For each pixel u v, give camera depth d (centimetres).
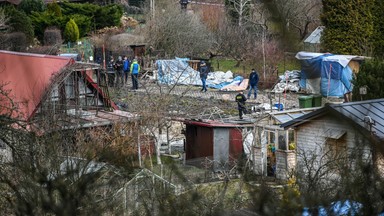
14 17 4581
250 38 3272
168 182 1398
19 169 1479
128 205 1398
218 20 4572
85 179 1456
